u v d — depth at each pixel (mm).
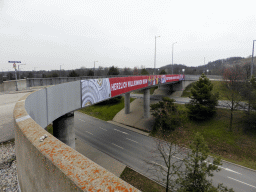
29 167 2031
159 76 31906
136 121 31375
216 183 14656
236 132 22703
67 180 1209
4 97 15469
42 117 7547
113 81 17234
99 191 990
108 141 23578
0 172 4598
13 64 22844
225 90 36531
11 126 7668
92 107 43094
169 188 12859
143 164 17547
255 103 21891
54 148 1699
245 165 17656
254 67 48750
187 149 19547
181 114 28531
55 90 9234
